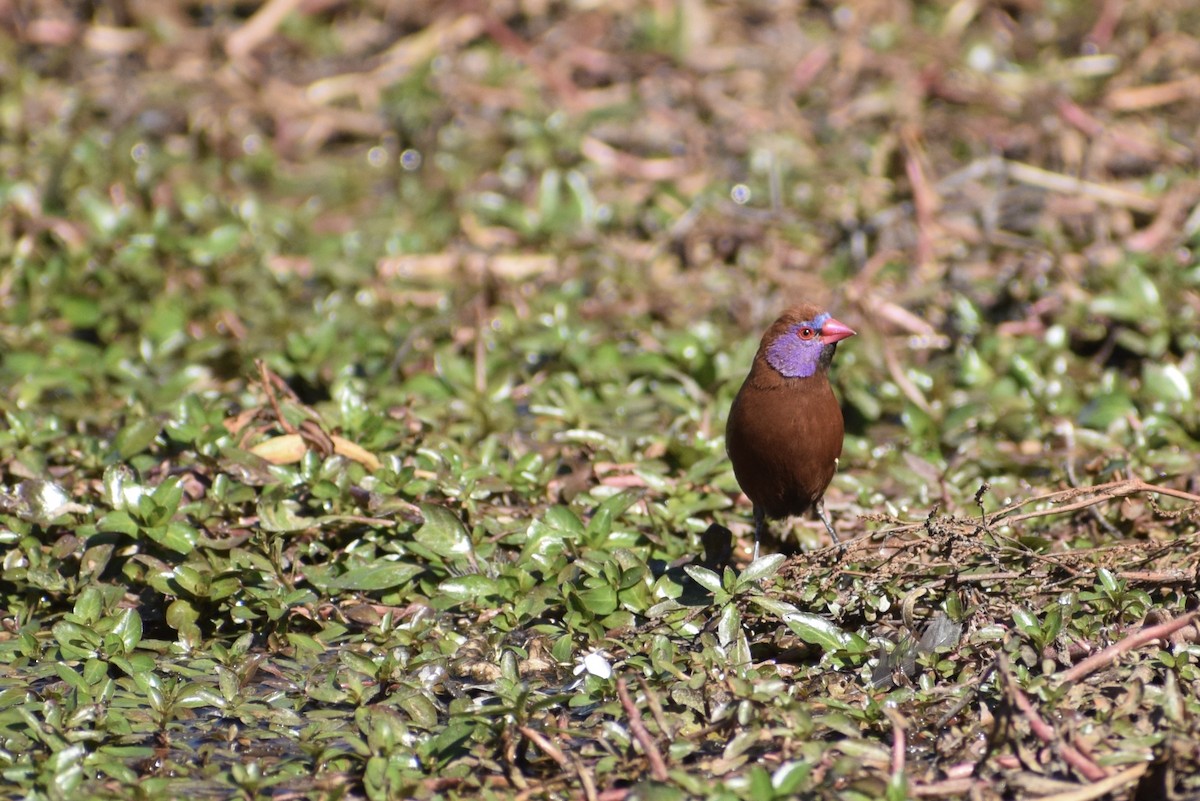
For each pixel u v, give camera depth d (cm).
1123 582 774
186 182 1623
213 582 843
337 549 927
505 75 1823
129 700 763
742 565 955
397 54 1880
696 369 1220
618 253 1471
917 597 790
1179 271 1320
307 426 988
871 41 1828
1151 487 822
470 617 870
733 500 1036
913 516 966
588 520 977
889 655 746
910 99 1692
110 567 904
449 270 1473
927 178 1563
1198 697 696
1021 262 1401
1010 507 816
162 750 723
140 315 1327
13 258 1409
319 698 756
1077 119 1588
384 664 774
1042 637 735
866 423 1185
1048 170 1584
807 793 628
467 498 941
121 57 1903
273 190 1686
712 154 1678
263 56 1914
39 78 1856
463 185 1625
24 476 948
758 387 893
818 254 1480
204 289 1372
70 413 1124
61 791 649
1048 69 1767
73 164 1570
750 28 1912
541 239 1509
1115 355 1290
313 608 855
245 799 666
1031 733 679
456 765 691
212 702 747
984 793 637
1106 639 753
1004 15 1909
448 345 1303
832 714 699
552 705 723
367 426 1006
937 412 1170
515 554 915
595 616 829
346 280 1416
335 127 1794
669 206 1578
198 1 1989
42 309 1334
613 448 1047
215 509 917
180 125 1767
